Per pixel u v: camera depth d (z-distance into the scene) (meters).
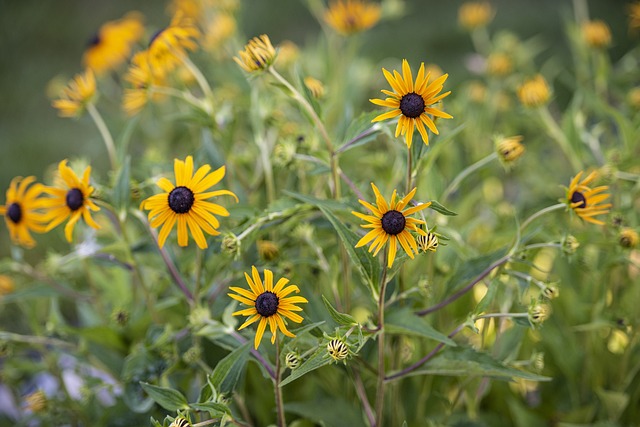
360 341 1.01
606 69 1.49
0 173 2.66
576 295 1.27
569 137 1.32
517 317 1.06
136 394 1.14
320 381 1.21
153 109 1.58
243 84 1.43
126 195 1.13
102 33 1.55
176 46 1.23
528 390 1.32
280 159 1.13
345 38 1.60
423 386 1.20
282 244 1.20
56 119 3.03
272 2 3.83
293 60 1.46
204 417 1.13
